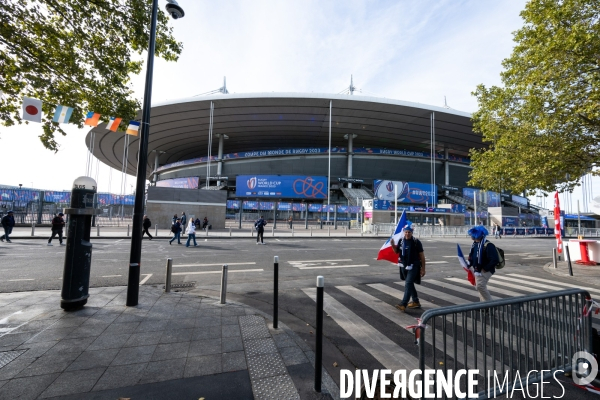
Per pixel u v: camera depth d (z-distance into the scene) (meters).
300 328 4.48
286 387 2.80
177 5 6.31
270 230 29.44
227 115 52.25
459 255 5.26
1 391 2.58
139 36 7.02
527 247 19.86
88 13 6.41
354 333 4.35
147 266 9.45
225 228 30.03
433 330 2.47
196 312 4.89
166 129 57.59
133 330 4.06
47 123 6.81
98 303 5.22
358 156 62.84
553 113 9.28
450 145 66.50
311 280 7.93
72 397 2.52
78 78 6.72
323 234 26.62
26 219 23.09
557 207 13.37
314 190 55.22
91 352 3.38
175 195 28.50
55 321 4.31
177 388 2.71
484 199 58.34
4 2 5.57
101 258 10.43
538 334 2.99
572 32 7.83
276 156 62.38
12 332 3.89
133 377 2.88
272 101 47.75
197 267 9.42
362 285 7.47
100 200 29.80
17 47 5.95
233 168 62.81
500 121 12.62
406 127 57.56
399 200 55.56
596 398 2.79
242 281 7.65
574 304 3.49
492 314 2.74
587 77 8.42
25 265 8.98
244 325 4.36
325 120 54.47
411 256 5.51
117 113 7.27
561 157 9.70
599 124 9.03
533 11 9.52
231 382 2.85
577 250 11.82
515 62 11.18
